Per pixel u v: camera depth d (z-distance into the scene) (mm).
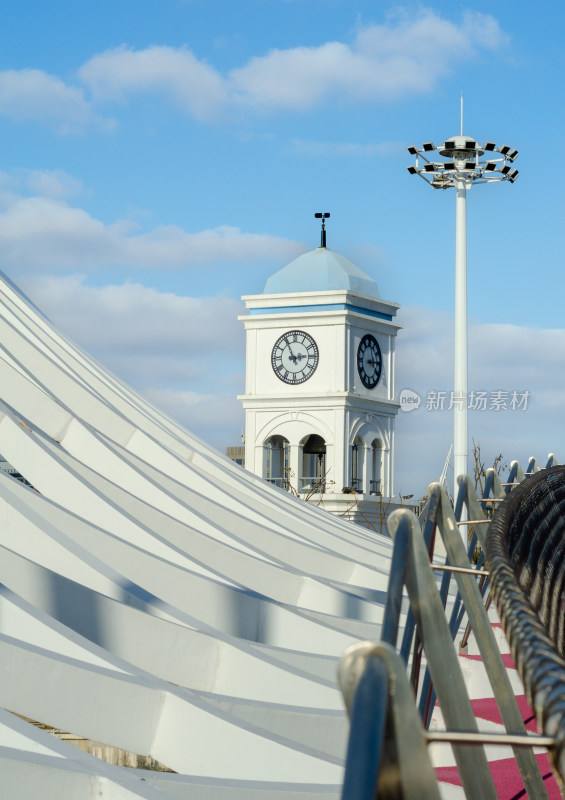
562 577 11992
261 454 106188
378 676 2949
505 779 14109
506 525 6559
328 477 103375
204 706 12578
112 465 23266
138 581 18438
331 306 105312
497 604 4105
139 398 35062
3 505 16453
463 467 53344
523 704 18578
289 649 17484
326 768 12008
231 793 10938
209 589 18812
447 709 5715
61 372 26953
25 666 11828
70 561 16078
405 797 3256
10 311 31469
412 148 54688
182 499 25781
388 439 109750
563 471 15312
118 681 12312
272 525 28094
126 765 12516
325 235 111812
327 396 103875
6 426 20297
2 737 10148
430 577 5711
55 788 9234
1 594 13297
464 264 54938
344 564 27219
